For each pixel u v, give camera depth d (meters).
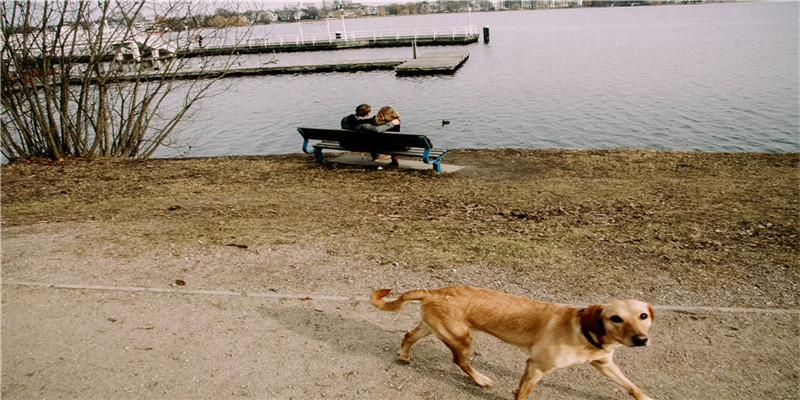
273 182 9.98
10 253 5.95
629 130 21.11
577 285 5.24
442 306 3.66
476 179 10.23
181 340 4.25
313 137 11.17
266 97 32.72
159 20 12.37
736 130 20.20
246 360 4.03
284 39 62.91
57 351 4.05
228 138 22.52
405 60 45.41
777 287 5.09
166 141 21.61
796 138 18.86
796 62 35.00
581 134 20.94
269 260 5.87
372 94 32.25
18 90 11.23
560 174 10.59
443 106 27.56
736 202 8.31
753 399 3.62
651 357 4.12
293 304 4.91
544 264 5.76
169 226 7.04
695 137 19.70
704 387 3.76
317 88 35.62
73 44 11.28
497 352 4.28
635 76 33.47
